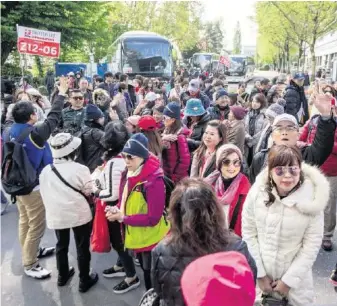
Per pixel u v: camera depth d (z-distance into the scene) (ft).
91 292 13.66
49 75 69.31
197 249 6.52
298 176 8.56
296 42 99.30
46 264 15.71
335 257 15.94
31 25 75.56
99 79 44.32
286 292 8.62
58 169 12.68
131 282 13.64
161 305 6.91
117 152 12.67
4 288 13.93
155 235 11.26
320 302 13.01
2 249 16.98
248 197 9.31
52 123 13.94
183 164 15.03
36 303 13.07
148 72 68.03
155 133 14.48
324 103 10.96
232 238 6.80
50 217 12.92
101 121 15.89
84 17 85.05
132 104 36.50
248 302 4.79
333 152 15.11
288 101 26.81
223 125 13.53
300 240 8.75
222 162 10.94
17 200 14.47
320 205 8.48
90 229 13.57
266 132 16.43
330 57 120.06
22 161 13.34
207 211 6.61
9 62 89.04
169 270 6.58
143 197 10.96
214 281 4.76
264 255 8.88
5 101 25.63
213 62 124.98
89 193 12.82
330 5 66.49
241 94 35.99
